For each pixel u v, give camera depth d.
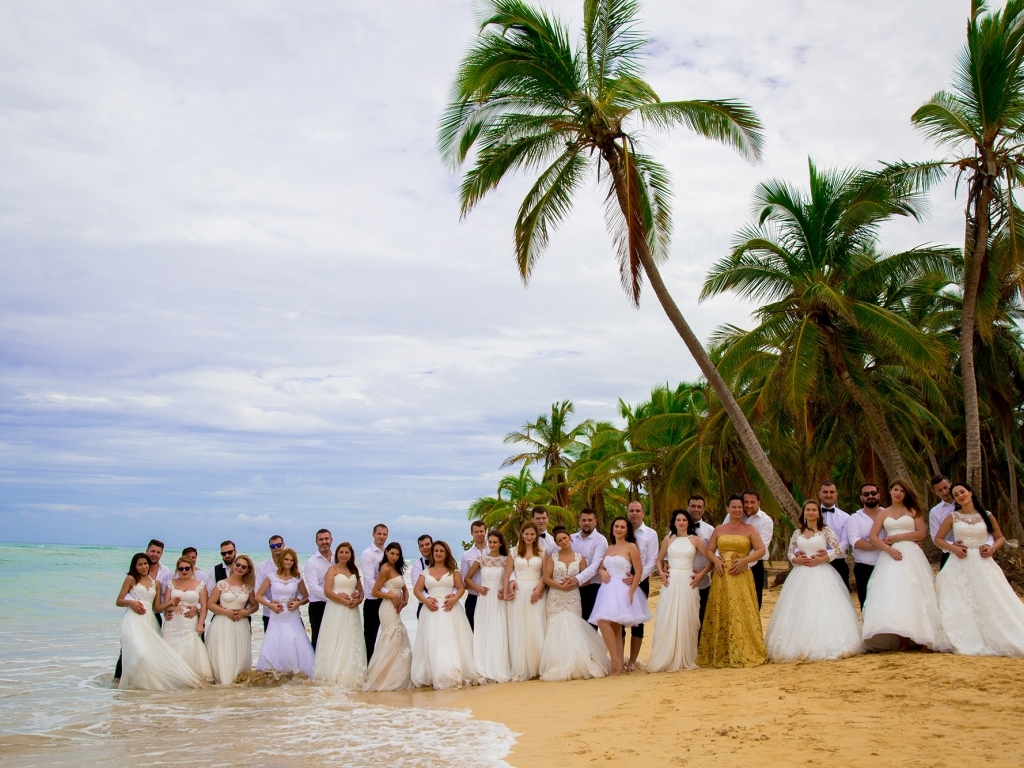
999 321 23.02
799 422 19.52
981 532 8.14
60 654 12.89
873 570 8.69
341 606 9.91
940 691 6.43
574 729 6.50
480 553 10.39
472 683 9.49
